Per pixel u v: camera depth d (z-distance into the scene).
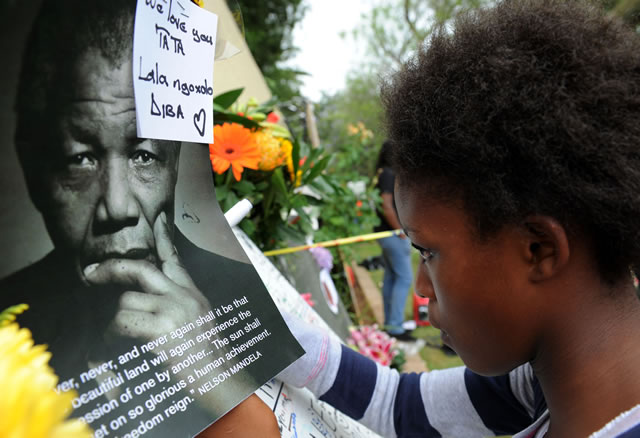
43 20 0.35
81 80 0.38
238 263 0.55
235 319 0.50
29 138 0.35
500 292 0.49
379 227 3.13
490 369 0.54
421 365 2.91
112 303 0.40
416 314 3.46
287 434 0.63
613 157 0.41
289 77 6.84
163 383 0.41
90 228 0.39
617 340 0.46
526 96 0.42
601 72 0.42
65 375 0.35
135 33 0.42
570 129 0.40
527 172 0.43
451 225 0.49
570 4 0.49
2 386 0.32
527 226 0.45
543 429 0.54
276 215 1.27
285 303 0.97
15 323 0.33
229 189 1.07
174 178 0.50
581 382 0.47
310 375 0.75
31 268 0.35
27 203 0.35
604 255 0.45
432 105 0.48
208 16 0.51
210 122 0.54
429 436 0.80
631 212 0.42
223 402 0.44
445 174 0.48
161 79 0.46
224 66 1.53
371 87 11.54
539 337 0.50
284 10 7.10
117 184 0.42
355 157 3.99
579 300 0.47
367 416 0.79
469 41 0.48
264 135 1.10
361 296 4.19
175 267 0.47
